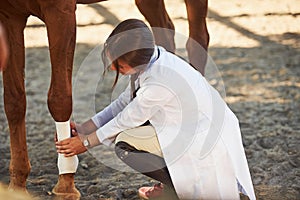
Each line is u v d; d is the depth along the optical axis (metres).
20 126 6.27
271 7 14.74
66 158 6.15
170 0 15.26
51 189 6.74
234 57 11.84
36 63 11.82
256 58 11.76
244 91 10.10
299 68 11.16
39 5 5.67
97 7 14.76
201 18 7.61
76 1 5.99
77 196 6.25
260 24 13.73
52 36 5.64
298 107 9.38
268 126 8.65
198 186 5.62
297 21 13.85
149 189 6.48
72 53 5.77
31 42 12.94
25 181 6.37
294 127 8.59
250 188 5.82
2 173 7.22
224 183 5.68
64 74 5.75
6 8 5.88
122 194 6.64
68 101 5.81
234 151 5.79
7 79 6.16
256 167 7.26
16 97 6.19
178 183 5.59
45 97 10.13
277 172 7.12
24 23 6.09
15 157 6.30
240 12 14.45
